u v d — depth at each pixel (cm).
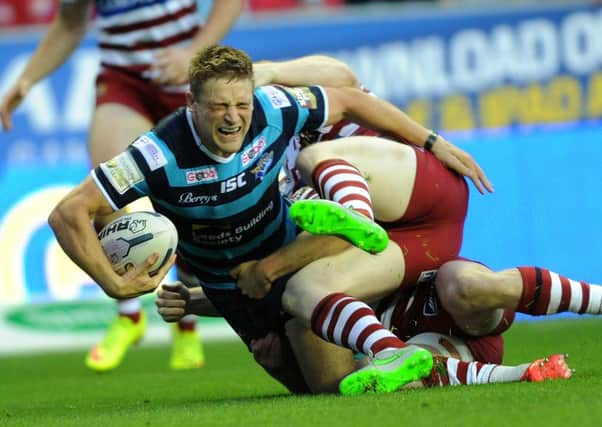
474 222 3703
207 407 1739
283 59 3891
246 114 1691
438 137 1930
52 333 3781
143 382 2619
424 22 3916
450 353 1861
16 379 2902
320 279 1797
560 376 1708
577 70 3925
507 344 2941
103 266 1733
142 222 1766
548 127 3916
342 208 1655
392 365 1661
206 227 1814
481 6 3928
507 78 3916
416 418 1398
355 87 2008
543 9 3925
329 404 1589
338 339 1753
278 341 1948
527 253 3722
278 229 1867
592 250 3753
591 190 3762
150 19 2653
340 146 1862
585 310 1778
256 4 4344
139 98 2653
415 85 3909
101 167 1736
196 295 2062
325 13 3981
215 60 1670
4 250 3747
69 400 2266
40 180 3766
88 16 2716
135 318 2975
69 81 3797
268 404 1684
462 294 1762
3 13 4341
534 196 3741
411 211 1855
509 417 1370
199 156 1733
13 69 3791
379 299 1877
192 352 3000
